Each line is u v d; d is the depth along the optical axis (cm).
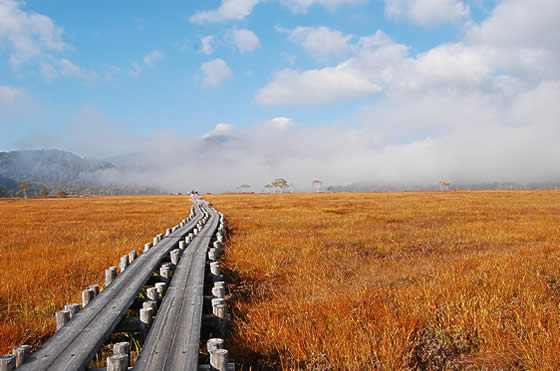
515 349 413
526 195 6000
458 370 396
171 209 3959
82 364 342
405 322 476
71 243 1355
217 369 342
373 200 5112
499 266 750
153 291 557
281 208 3644
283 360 417
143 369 333
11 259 1038
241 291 729
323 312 529
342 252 1156
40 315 573
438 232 1606
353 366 381
